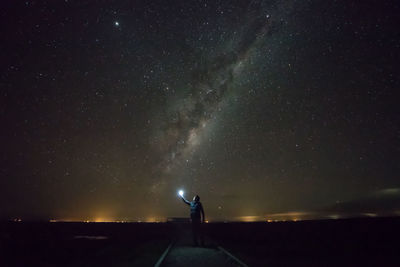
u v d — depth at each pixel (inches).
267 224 1269.7
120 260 373.4
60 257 439.2
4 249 522.3
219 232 888.3
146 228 1194.6
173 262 324.5
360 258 345.4
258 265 308.0
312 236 685.9
